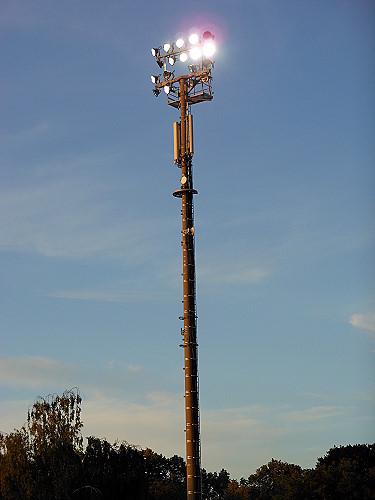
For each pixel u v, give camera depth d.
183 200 61.94
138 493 68.12
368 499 96.44
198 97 65.00
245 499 152.25
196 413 56.47
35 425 66.50
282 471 151.88
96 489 63.50
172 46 65.69
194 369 57.44
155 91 66.00
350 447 118.31
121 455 70.00
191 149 62.94
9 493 61.75
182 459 140.00
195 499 54.66
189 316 58.56
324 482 100.69
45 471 63.81
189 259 60.16
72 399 68.50
